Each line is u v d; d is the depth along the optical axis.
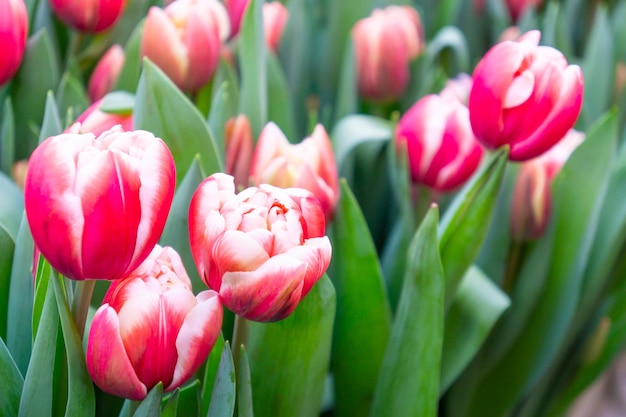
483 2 1.67
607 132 1.05
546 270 1.08
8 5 0.92
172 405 0.78
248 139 0.98
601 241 1.14
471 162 1.00
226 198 0.76
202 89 1.05
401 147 1.01
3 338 0.89
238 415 0.83
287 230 0.75
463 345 1.00
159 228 0.73
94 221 0.71
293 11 1.32
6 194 0.94
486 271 1.08
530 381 1.13
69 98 1.04
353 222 0.94
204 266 0.76
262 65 1.01
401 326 0.92
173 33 0.98
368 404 0.98
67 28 1.19
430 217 0.88
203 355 0.75
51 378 0.80
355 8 1.39
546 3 1.81
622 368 1.73
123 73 1.06
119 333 0.74
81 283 0.76
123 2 1.05
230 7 1.15
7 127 1.02
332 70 1.42
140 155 0.72
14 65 0.94
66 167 0.71
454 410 1.13
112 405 0.87
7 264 0.88
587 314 1.20
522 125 0.88
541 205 1.04
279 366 0.88
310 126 1.09
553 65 0.86
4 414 0.81
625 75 1.59
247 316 0.76
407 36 1.29
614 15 1.79
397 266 1.03
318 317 0.86
